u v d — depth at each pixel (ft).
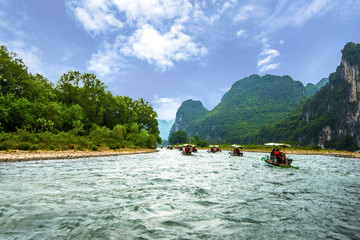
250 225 14.71
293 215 17.11
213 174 41.37
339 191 27.07
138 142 169.17
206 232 13.33
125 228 13.69
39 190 24.11
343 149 440.04
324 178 39.40
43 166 46.75
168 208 18.26
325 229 14.30
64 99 158.40
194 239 12.19
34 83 122.01
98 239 11.98
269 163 63.16
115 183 29.53
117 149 124.57
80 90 158.81
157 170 46.11
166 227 14.02
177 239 12.14
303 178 38.68
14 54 116.47
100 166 50.83
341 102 482.69
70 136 100.94
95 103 169.07
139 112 224.53
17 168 42.09
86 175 36.27
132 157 88.33
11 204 18.37
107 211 17.12
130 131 185.98
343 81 504.43
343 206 20.01
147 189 25.81
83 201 19.99
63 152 78.74
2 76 106.52
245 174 42.45
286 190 27.12
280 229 14.11
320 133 504.02
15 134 85.66
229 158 100.42
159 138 232.73
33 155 62.28
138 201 20.29
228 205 19.56
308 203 20.88
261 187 28.76
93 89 165.89
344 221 15.97
